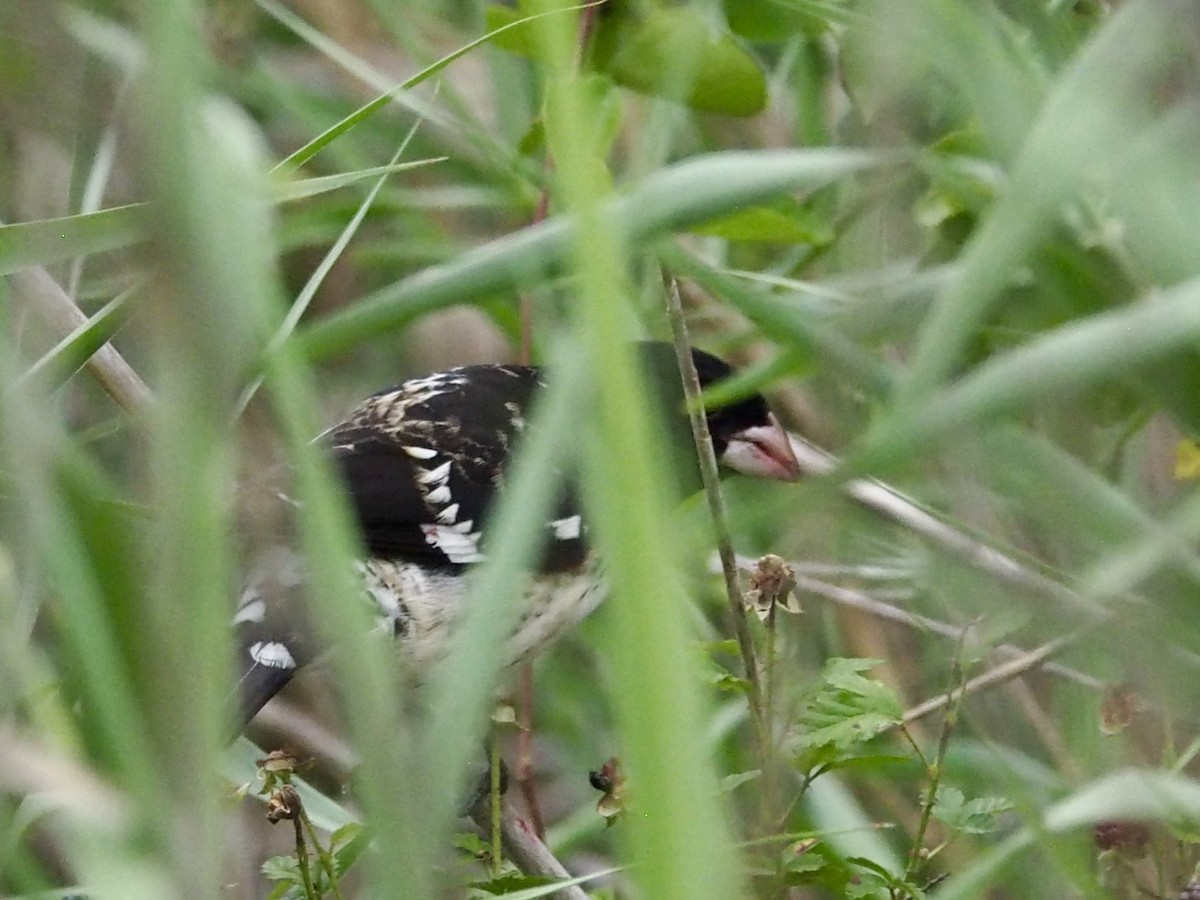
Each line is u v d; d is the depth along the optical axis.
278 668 5.00
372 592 6.29
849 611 6.71
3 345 2.81
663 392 6.89
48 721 3.19
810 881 4.78
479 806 5.80
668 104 6.27
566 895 5.30
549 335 7.22
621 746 2.42
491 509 6.41
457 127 6.69
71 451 2.71
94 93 2.78
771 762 4.90
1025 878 4.99
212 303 2.30
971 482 4.14
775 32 6.41
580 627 7.18
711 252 7.23
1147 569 3.47
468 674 2.68
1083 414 5.30
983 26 3.38
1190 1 2.81
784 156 3.85
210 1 7.23
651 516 2.23
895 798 6.22
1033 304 5.18
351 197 7.27
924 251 5.50
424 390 6.84
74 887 4.05
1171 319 2.84
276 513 3.34
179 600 2.37
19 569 3.08
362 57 7.89
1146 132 2.92
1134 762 5.17
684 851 2.18
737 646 5.24
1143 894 5.11
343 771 5.88
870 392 4.20
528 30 5.00
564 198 2.57
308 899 4.73
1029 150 2.86
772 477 7.00
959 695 5.00
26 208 4.19
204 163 2.31
